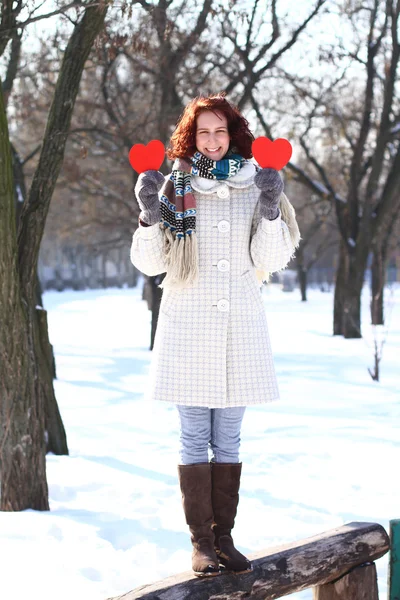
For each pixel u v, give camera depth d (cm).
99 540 417
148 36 952
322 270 6538
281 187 272
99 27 523
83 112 1627
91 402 913
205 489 280
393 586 271
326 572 282
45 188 504
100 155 1748
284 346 1560
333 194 1786
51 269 7712
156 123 1381
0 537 414
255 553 283
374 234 1697
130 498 511
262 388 283
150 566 383
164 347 283
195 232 281
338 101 1900
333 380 1064
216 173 281
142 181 274
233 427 289
